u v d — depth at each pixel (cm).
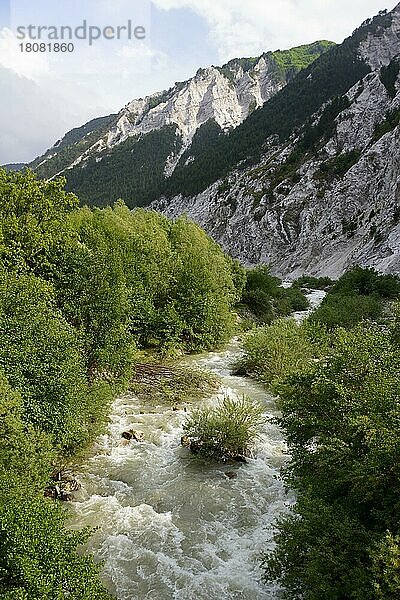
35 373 1140
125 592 861
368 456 783
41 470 1024
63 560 729
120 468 1303
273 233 9538
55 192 2320
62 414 1173
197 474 1284
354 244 7681
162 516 1094
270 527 1060
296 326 2459
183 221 3406
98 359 1573
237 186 11512
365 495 787
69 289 1647
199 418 1430
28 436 1019
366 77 11406
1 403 979
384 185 7681
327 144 10231
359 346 1046
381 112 9975
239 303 3947
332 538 748
